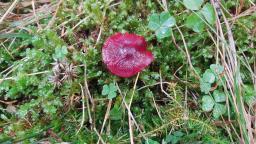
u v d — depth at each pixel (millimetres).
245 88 293
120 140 287
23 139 280
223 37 303
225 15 320
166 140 283
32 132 289
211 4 315
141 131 294
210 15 300
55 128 293
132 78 297
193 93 306
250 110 293
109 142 285
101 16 303
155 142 278
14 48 320
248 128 281
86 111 300
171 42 308
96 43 301
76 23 315
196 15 298
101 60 300
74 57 294
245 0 320
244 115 284
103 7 312
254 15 315
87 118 299
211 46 309
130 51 285
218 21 309
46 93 296
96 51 295
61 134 292
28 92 304
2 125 299
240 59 299
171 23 295
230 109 293
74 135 289
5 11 338
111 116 295
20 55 313
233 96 287
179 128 293
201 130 285
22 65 303
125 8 309
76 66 297
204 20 299
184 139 285
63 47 292
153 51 300
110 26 307
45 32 310
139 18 310
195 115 294
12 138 283
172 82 305
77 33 313
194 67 309
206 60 308
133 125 295
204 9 301
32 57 298
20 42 322
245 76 306
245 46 309
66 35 312
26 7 341
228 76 296
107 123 299
